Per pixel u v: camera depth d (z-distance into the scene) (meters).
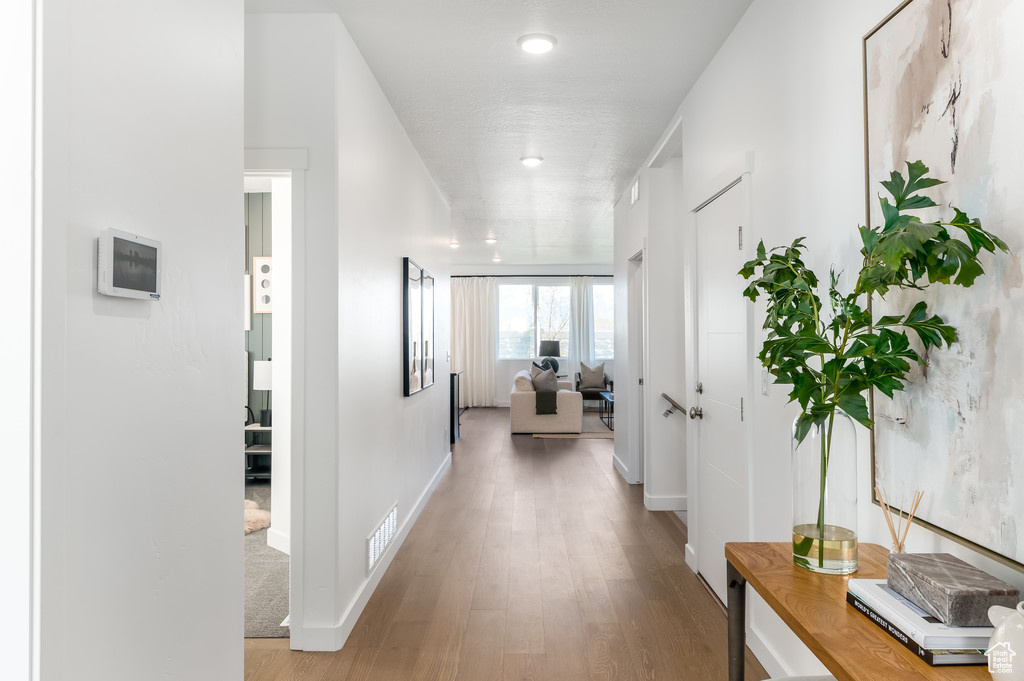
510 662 2.48
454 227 7.72
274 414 4.00
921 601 1.17
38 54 0.96
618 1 2.55
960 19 1.30
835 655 1.09
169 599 1.32
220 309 1.54
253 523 4.44
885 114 1.58
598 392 10.57
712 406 3.14
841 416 1.54
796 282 1.57
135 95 1.20
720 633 2.73
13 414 0.95
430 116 3.85
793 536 1.55
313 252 2.65
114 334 1.14
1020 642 0.92
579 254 10.20
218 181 1.53
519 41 2.89
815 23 2.01
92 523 1.08
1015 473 1.16
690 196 3.44
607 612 2.95
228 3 1.59
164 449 1.30
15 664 0.96
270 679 2.37
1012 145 1.16
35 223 0.96
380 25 2.74
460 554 3.78
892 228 1.31
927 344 1.38
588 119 3.91
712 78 3.07
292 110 2.65
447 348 6.34
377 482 3.35
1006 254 1.18
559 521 4.47
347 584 2.77
